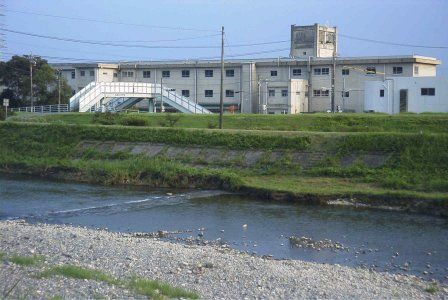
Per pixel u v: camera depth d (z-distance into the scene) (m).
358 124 48.62
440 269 18.44
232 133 41.72
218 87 79.75
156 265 16.98
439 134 35.50
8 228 22.92
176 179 36.19
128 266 16.62
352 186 32.28
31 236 20.86
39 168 41.94
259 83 76.56
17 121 54.62
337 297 14.37
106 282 13.97
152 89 68.81
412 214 27.55
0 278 13.86
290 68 75.94
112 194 33.34
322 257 19.91
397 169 33.53
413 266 18.77
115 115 54.50
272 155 38.09
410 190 30.66
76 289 13.14
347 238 22.70
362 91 71.31
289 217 26.78
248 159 38.50
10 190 34.78
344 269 17.83
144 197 32.31
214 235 23.31
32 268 15.08
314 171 35.31
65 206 29.77
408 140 35.47
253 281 15.56
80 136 46.75
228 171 36.41
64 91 79.31
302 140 38.53
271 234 23.42
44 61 79.75
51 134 48.06
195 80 81.06
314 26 98.44
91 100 64.81
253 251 20.72
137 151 43.12
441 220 26.19
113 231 24.02
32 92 73.62
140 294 13.08
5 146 47.84
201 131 43.09
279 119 52.81
